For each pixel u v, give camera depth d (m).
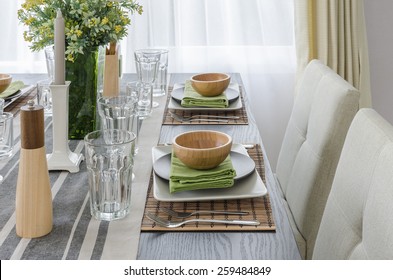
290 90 2.96
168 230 1.09
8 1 2.85
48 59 1.87
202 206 1.19
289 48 2.91
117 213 1.13
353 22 2.70
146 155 1.49
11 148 1.46
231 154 1.39
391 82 2.99
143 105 1.81
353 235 1.12
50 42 1.62
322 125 1.53
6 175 1.36
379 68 2.98
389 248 0.92
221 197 1.18
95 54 1.61
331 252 1.20
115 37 1.60
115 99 1.46
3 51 2.92
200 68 2.92
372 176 1.07
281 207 1.19
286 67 2.93
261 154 1.48
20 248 1.03
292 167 1.78
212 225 1.11
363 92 2.80
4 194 1.25
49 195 1.07
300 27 2.67
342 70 2.76
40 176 1.05
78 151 1.54
